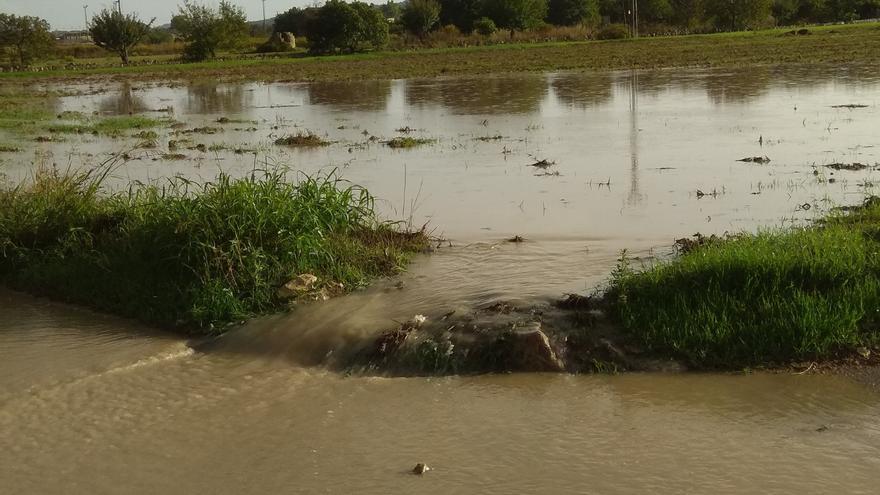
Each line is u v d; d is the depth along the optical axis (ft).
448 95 93.61
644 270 23.49
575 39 196.54
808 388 18.69
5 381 21.34
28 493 16.10
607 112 69.62
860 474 15.35
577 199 37.83
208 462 16.98
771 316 20.53
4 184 42.50
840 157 44.14
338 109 84.53
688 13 226.79
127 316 26.04
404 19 215.92
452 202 38.37
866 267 21.93
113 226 30.60
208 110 89.92
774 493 14.89
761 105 68.64
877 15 237.45
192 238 26.63
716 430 17.22
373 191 41.42
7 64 187.11
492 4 214.69
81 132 71.26
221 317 24.47
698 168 43.50
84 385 20.94
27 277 29.19
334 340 22.41
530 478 15.74
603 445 16.84
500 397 19.25
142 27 191.52
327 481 16.02
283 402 19.66
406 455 16.85
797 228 28.66
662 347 20.45
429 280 26.18
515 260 27.89
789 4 235.61
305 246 26.71
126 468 16.89
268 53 204.33
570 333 21.15
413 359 21.17
